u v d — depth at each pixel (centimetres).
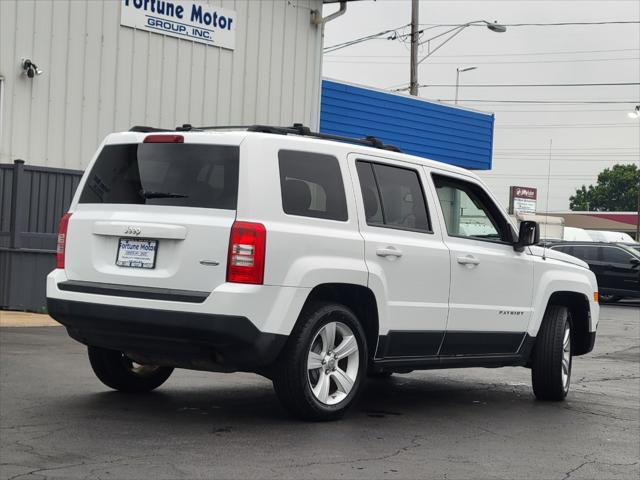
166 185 642
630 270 2692
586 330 916
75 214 675
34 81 1538
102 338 650
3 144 1501
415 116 2566
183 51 1755
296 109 1962
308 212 654
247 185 621
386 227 710
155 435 594
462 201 801
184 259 615
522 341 830
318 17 1983
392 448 595
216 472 505
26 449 541
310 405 646
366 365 687
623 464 587
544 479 535
